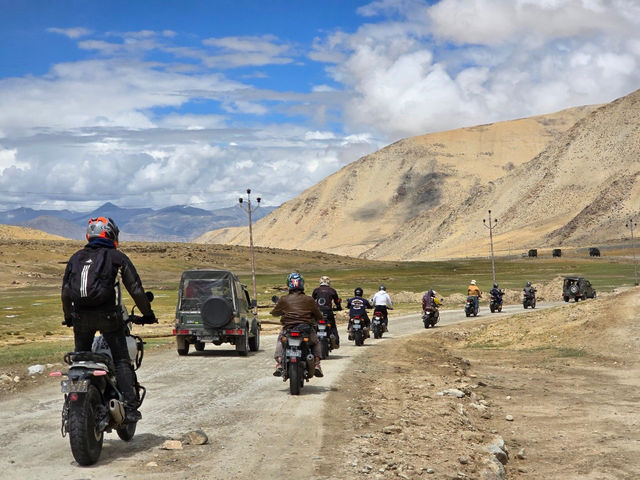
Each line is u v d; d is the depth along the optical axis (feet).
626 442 30.63
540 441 30.78
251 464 21.79
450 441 26.76
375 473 21.06
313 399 34.96
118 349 23.50
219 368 50.57
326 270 469.16
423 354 62.54
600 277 335.67
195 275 62.49
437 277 364.58
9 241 447.42
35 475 20.49
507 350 71.61
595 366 57.72
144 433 26.61
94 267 22.39
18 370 47.70
